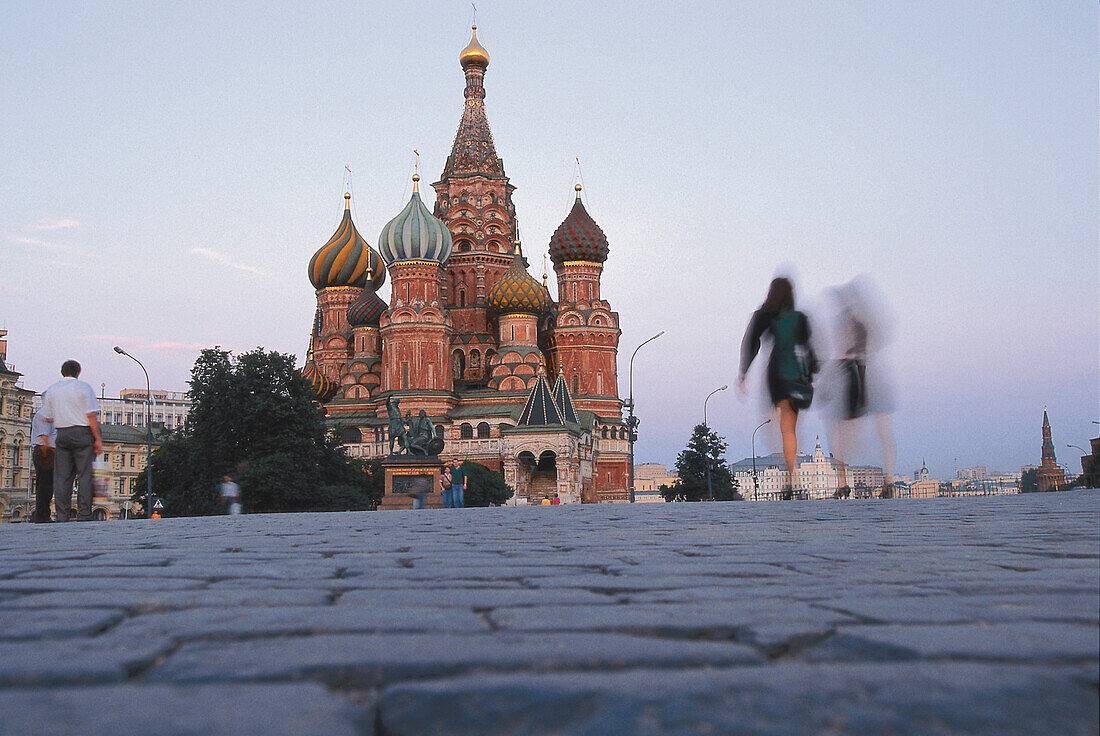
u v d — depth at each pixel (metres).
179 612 3.98
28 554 7.42
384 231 108.38
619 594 4.48
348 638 3.23
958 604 3.96
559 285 117.06
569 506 21.53
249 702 2.32
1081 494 19.33
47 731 2.05
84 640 3.25
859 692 2.35
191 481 75.56
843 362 15.79
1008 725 2.12
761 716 2.18
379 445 104.19
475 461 100.69
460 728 2.18
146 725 2.11
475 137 124.50
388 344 106.25
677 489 112.31
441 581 5.17
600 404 112.19
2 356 108.81
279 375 75.88
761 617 3.60
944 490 78.12
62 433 16.80
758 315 15.42
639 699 2.30
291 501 72.12
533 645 3.04
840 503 16.00
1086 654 2.79
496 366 108.00
